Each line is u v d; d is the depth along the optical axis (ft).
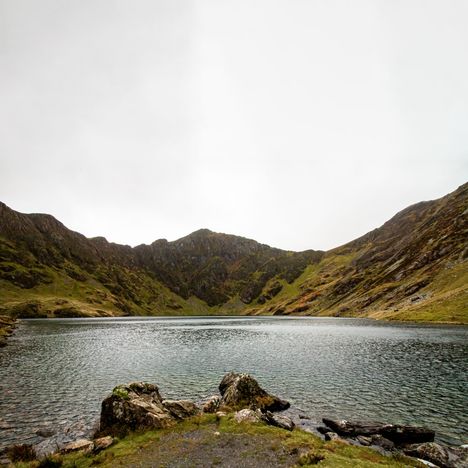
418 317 430.20
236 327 527.81
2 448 81.20
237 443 73.15
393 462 63.52
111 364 193.67
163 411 92.38
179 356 221.66
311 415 103.91
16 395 128.88
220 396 119.03
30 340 322.55
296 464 61.52
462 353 205.57
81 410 110.93
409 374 156.04
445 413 104.12
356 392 128.47
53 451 78.02
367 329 379.14
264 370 170.91
